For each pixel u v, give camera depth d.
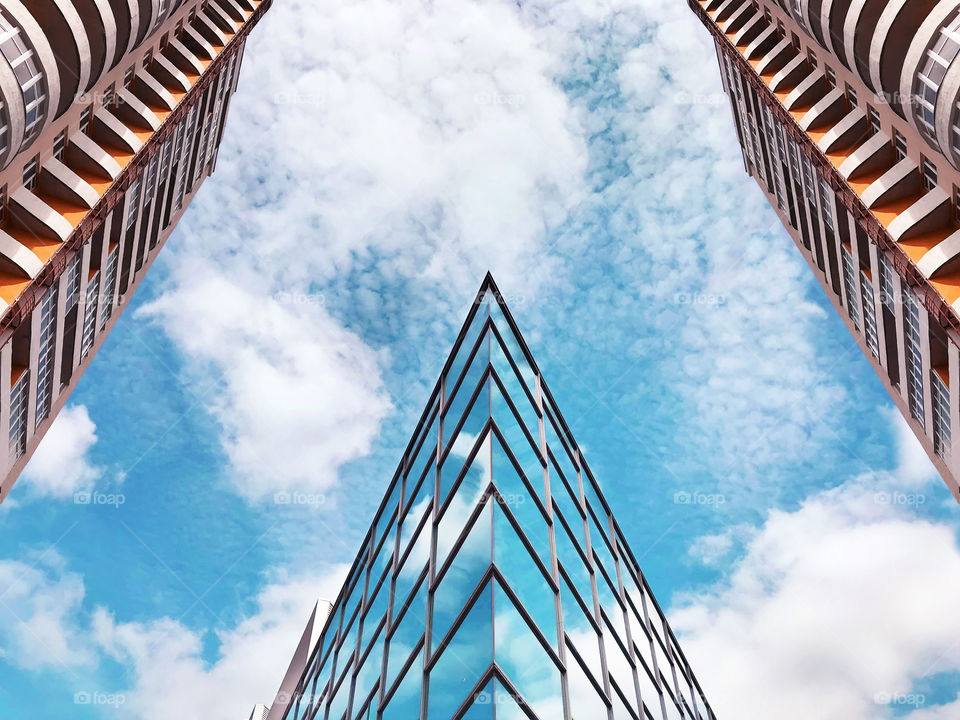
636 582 29.19
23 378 23.78
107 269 31.58
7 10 19.98
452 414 22.61
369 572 27.20
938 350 24.14
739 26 43.97
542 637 15.84
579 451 27.42
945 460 26.17
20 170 24.14
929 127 21.08
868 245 28.33
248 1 51.69
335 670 27.17
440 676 15.25
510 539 16.77
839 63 27.75
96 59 24.83
